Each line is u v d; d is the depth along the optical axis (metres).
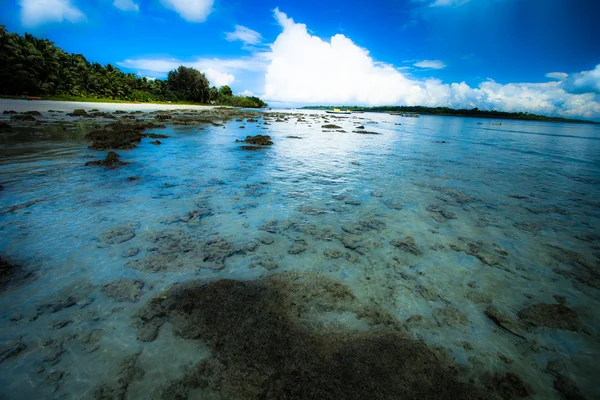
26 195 8.02
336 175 11.94
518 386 3.24
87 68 69.56
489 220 7.92
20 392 2.96
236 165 12.84
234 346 3.52
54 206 7.38
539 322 4.21
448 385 3.18
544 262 5.85
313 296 4.48
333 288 4.70
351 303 4.39
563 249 6.41
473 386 3.20
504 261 5.82
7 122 24.03
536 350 3.73
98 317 3.93
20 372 3.16
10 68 51.97
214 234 6.33
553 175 14.16
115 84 71.94
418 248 6.18
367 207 8.41
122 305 4.15
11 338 3.56
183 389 3.05
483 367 3.45
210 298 4.24
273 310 4.08
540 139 34.94
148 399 2.95
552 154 21.72
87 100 59.81
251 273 5.00
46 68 58.19
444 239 6.66
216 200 8.34
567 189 11.59
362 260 5.61
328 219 7.43
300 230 6.73
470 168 14.88
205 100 105.19
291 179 10.97
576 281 5.24
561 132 51.66
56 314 3.95
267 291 4.47
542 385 3.28
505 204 9.36
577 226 7.73
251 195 8.92
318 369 3.25
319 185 10.36
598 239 6.97
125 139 17.14
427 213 8.20
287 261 5.43
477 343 3.79
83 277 4.71
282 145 19.80
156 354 3.42
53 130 20.73
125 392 3.01
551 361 3.59
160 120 32.34
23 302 4.13
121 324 3.83
